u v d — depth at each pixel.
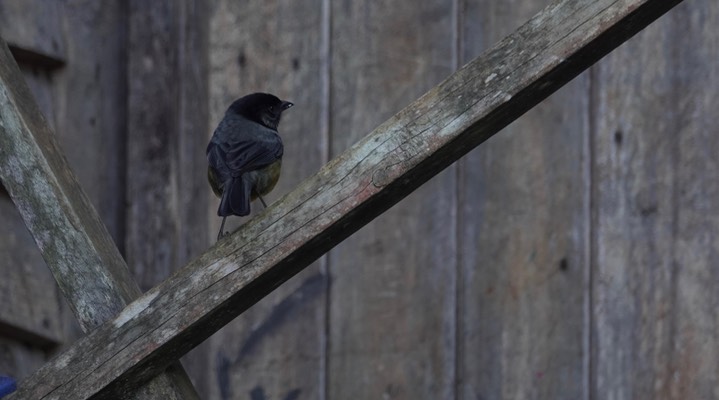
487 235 9.03
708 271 8.72
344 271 9.12
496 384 9.01
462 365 9.05
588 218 8.91
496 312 9.02
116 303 6.32
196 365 9.27
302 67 9.14
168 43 9.70
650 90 8.80
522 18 8.99
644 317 8.82
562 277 8.94
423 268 9.07
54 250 6.43
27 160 6.57
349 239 9.12
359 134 9.12
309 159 9.14
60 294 9.33
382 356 9.09
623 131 8.85
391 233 9.10
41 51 9.40
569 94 8.93
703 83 8.74
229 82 9.13
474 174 9.05
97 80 9.76
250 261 5.88
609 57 8.86
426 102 5.71
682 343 8.76
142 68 9.73
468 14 9.05
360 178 5.77
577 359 8.92
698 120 8.73
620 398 8.85
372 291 9.10
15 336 9.26
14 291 9.14
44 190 6.51
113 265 6.53
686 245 8.76
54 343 9.33
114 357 6.03
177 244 9.52
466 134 5.71
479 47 9.05
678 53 8.77
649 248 8.81
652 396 8.80
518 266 9.00
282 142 8.61
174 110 9.65
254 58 9.13
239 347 9.09
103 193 9.71
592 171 8.91
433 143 5.68
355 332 9.10
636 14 5.46
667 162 8.78
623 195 8.86
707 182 8.72
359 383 9.09
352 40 9.12
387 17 9.10
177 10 9.65
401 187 5.91
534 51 5.57
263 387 9.09
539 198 8.97
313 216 5.82
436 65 9.07
